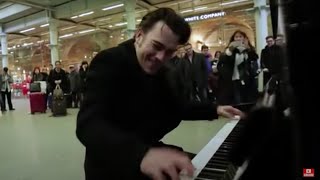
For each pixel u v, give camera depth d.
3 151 4.71
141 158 0.52
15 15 16.88
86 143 0.66
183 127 5.68
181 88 1.19
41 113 9.79
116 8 15.40
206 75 6.16
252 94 5.53
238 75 5.57
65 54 23.34
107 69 0.88
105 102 0.81
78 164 3.88
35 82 10.28
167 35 0.82
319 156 0.39
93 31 21.25
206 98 6.13
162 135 1.13
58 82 9.71
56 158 4.21
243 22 15.22
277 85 0.70
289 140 0.50
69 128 6.61
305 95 0.39
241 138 0.59
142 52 0.87
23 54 24.50
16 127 7.11
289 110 0.45
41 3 15.21
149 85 0.98
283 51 0.41
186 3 14.71
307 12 0.38
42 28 19.39
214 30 15.66
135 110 0.95
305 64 0.39
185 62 5.99
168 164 0.50
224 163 0.98
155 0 14.02
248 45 5.68
